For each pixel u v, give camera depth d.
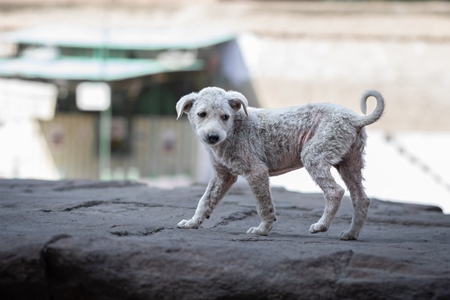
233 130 5.89
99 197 8.48
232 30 19.73
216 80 19.83
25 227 5.61
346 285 4.35
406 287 4.31
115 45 19.48
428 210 9.57
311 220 7.42
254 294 4.39
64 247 4.48
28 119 20.59
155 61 19.80
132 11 20.95
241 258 4.50
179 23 20.33
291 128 5.90
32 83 19.75
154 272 4.46
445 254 5.00
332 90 19.38
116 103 20.91
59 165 20.98
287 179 18.95
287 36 19.58
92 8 21.14
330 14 19.83
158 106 20.78
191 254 4.53
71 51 20.30
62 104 20.91
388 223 7.65
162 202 8.08
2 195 8.29
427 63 19.19
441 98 19.12
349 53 19.39
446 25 19.44
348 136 5.78
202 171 20.50
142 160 20.97
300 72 19.42
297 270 4.45
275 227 6.79
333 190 5.77
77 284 4.49
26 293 4.45
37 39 19.66
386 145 19.28
